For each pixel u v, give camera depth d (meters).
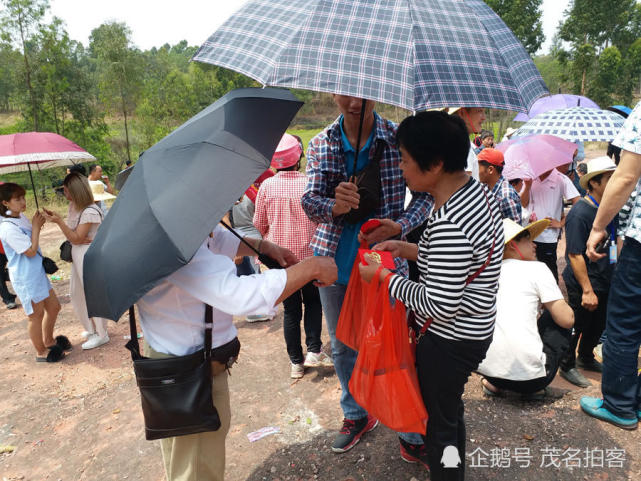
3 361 4.70
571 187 4.89
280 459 2.82
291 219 3.73
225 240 2.35
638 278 2.57
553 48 41.12
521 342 2.94
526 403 3.15
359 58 1.55
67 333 5.31
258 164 1.71
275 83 1.53
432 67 1.57
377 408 1.92
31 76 20.69
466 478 2.48
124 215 1.63
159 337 1.88
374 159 2.34
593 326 3.48
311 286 3.66
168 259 1.46
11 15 19.33
